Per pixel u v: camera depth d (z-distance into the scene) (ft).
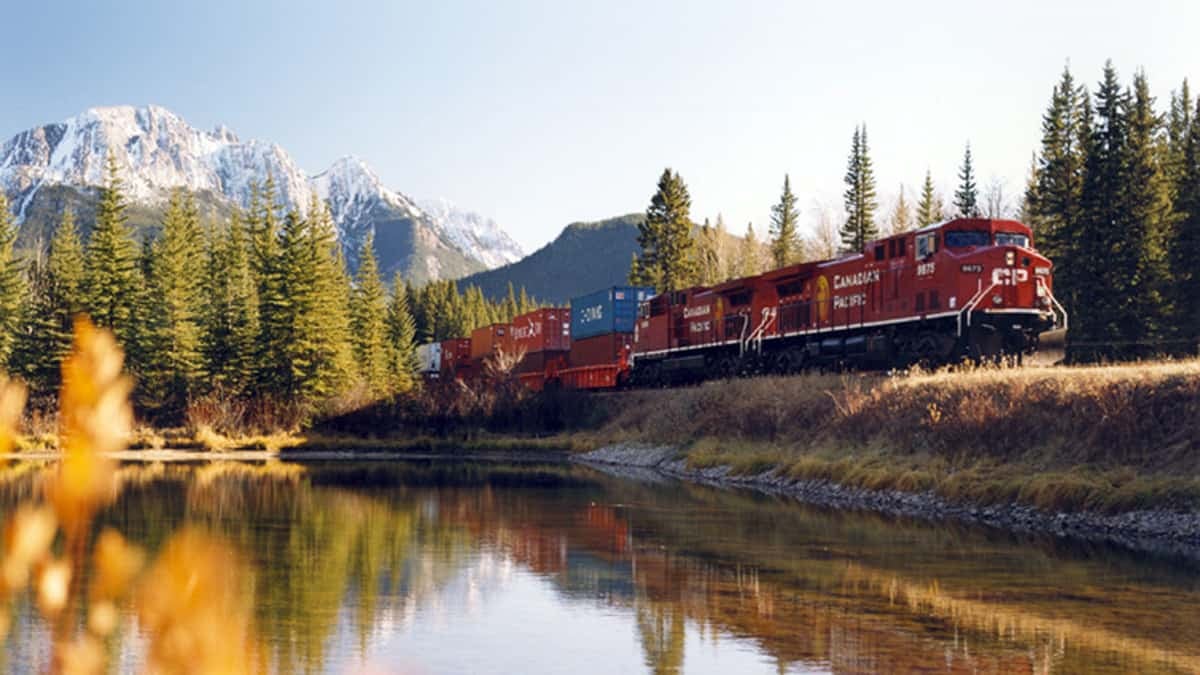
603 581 70.69
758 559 78.95
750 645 53.31
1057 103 253.65
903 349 136.26
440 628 57.21
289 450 239.71
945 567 74.18
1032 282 123.85
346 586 68.85
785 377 161.79
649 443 194.29
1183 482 90.22
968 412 115.24
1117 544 83.97
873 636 54.65
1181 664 48.78
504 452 232.53
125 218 277.23
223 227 396.37
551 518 104.99
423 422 255.09
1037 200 250.16
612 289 229.66
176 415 261.85
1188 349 182.19
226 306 276.00
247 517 104.32
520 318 286.05
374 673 47.47
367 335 328.08
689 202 361.92
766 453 151.43
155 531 90.07
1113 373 105.91
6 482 137.18
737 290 176.65
